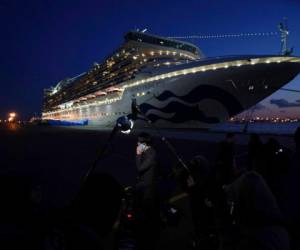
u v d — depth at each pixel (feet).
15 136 105.50
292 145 51.93
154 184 14.92
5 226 12.37
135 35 143.02
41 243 10.16
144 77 131.13
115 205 9.48
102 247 8.82
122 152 50.08
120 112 155.43
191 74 107.96
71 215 9.33
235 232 7.55
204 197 11.03
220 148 19.47
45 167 35.29
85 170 33.35
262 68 96.37
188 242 13.56
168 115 119.55
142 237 11.26
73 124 251.39
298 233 8.55
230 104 104.99
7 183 13.99
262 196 7.02
